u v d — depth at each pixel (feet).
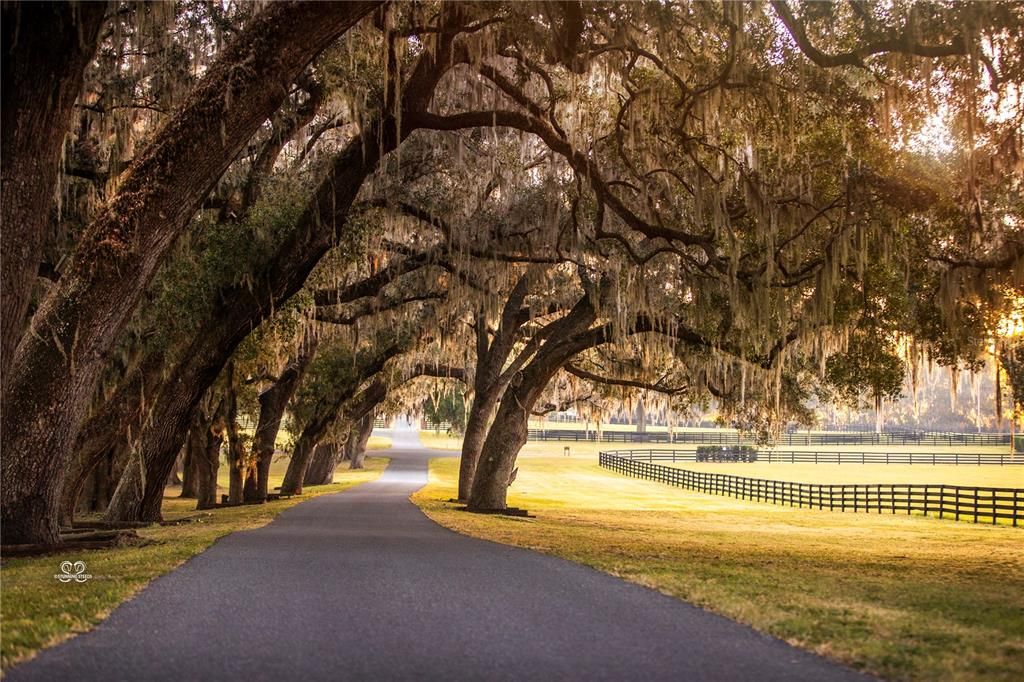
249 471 115.85
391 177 74.23
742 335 72.90
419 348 117.70
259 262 64.59
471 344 124.98
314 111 70.18
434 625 26.48
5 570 37.24
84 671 20.58
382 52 59.36
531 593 32.94
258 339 73.72
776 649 23.99
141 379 70.85
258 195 69.15
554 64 57.26
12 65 37.55
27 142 38.55
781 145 59.62
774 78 57.62
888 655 23.18
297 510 93.66
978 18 50.62
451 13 56.24
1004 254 61.57
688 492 171.73
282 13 43.93
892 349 67.05
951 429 428.15
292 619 27.12
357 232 68.33
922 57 55.06
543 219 78.38
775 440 109.50
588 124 68.18
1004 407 76.02
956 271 62.03
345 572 38.11
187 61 61.72
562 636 25.18
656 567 42.39
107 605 28.63
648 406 124.98
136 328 74.28
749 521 105.19
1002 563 57.31
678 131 62.18
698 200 62.49
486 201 84.12
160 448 70.38
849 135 59.82
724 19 53.78
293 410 137.08
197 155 43.80
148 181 43.52
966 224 60.08
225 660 21.83
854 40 57.06
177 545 48.78
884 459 259.39
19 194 38.58
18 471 42.70
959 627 28.19
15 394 42.50
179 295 64.28
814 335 69.36
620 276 79.46
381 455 309.42
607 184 68.33
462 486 117.80
